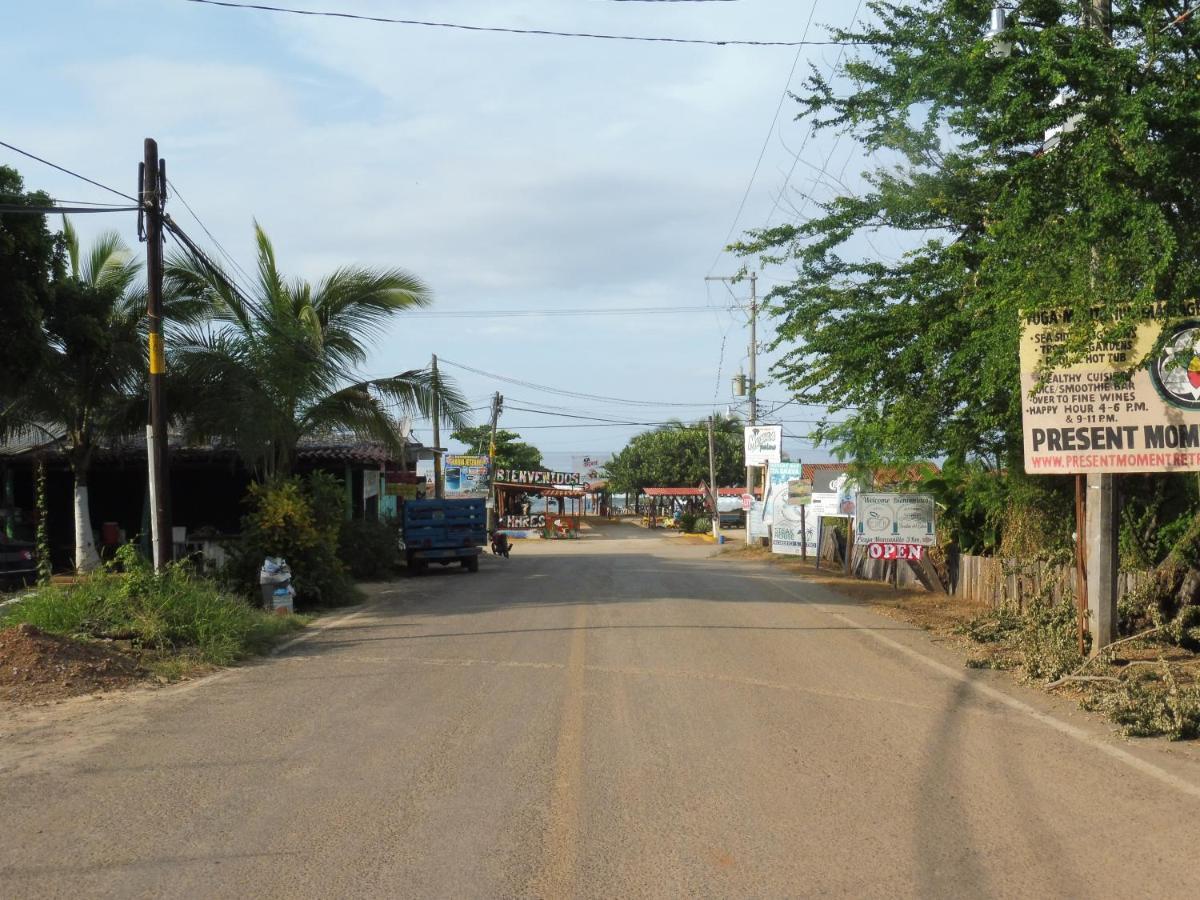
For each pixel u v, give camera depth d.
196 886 5.09
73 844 5.67
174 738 8.07
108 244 22.03
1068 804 6.39
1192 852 5.57
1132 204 9.53
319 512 18.80
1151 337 10.50
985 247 11.95
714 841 5.72
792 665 11.38
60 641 11.04
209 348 19.14
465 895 4.99
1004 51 10.73
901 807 6.32
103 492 27.00
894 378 14.68
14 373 17.61
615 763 7.29
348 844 5.67
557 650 12.42
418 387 22.28
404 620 15.95
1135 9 10.83
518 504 73.88
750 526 46.50
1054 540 15.83
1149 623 12.30
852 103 13.38
